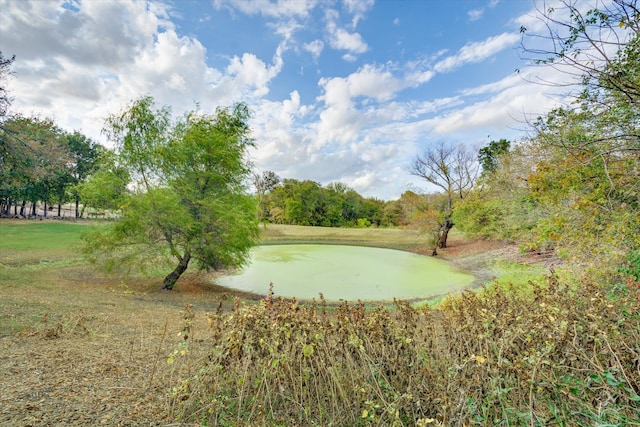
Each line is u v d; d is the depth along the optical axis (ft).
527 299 11.94
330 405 7.82
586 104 15.78
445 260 71.15
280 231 124.36
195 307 29.32
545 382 7.13
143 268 36.60
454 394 7.37
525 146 42.98
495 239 72.38
